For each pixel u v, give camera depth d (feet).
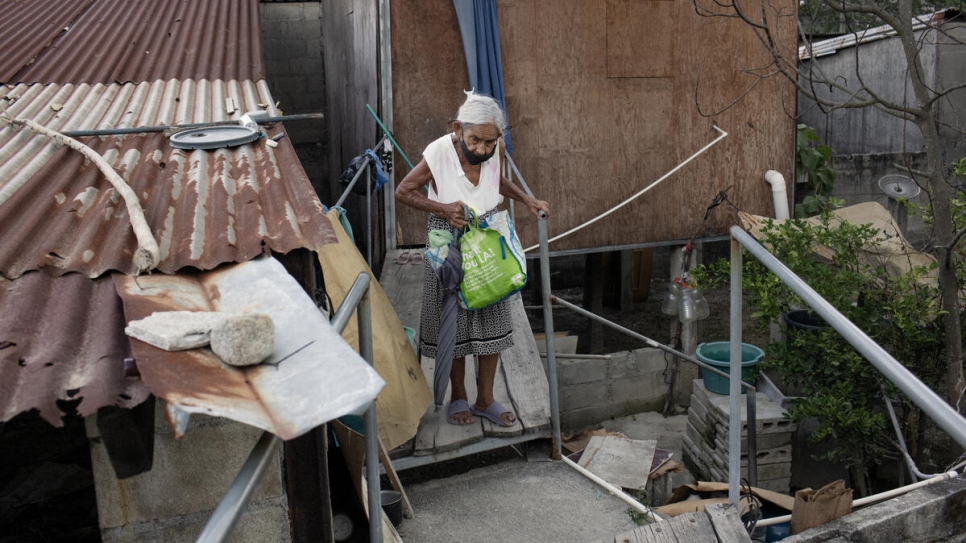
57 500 10.40
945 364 15.98
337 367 4.96
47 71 15.79
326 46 30.60
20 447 10.86
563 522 10.73
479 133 10.15
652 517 10.79
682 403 22.17
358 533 10.09
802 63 34.58
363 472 11.00
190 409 4.35
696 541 8.61
